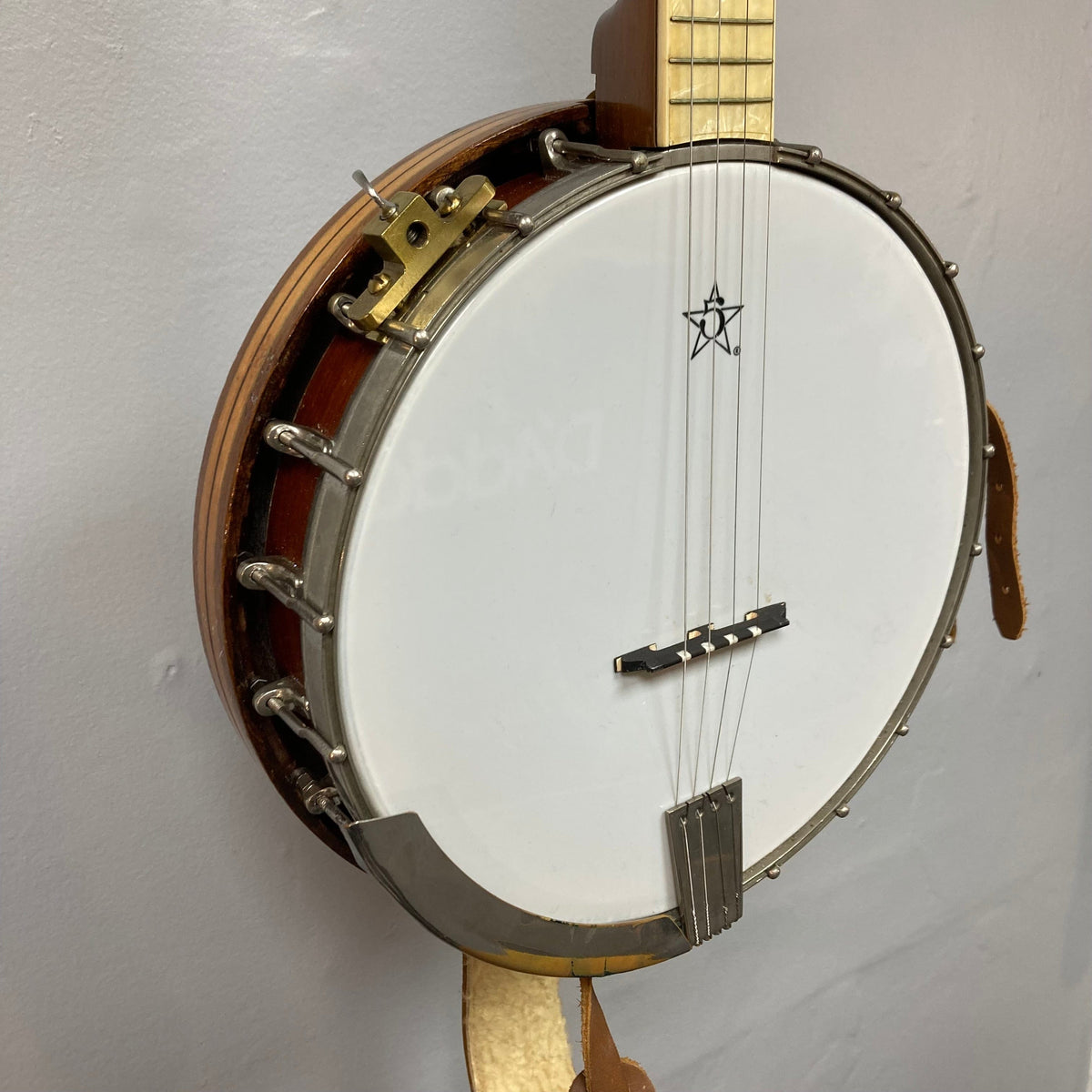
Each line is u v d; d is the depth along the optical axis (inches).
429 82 38.0
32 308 33.7
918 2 46.7
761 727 31.6
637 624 28.0
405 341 22.4
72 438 35.4
